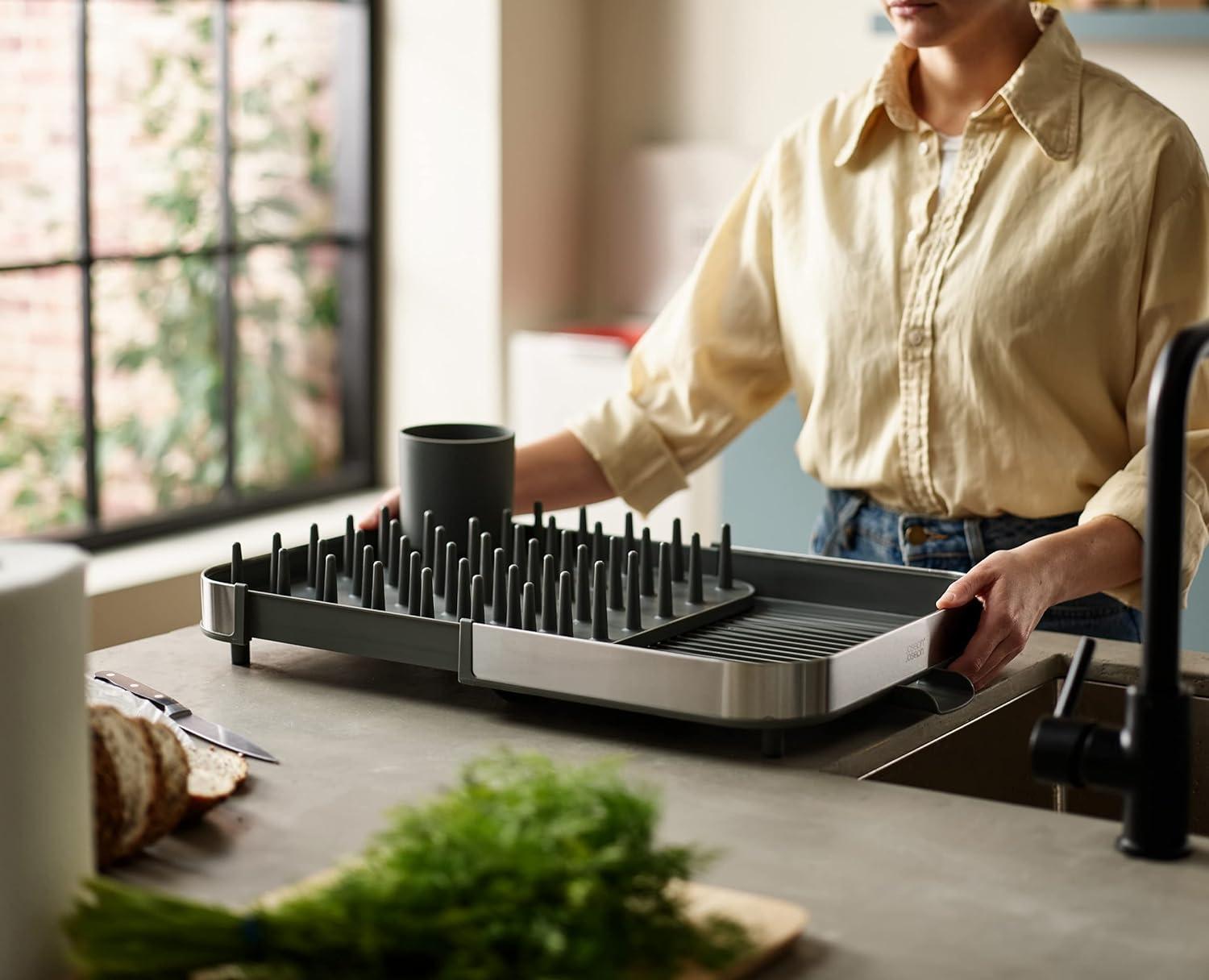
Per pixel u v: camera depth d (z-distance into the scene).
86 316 3.30
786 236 1.71
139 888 0.87
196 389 3.75
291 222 3.83
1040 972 0.78
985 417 1.57
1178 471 0.85
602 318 3.89
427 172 3.71
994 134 1.59
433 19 3.63
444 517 1.33
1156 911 0.85
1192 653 1.38
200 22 3.67
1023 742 1.34
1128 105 1.55
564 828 0.70
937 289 1.59
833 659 1.06
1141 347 1.53
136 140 3.60
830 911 0.85
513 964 0.68
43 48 3.44
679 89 3.71
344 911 0.68
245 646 1.29
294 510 3.69
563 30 3.72
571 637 1.15
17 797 0.72
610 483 1.73
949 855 0.92
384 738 1.12
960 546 1.61
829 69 3.49
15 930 0.72
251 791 1.02
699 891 0.84
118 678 1.22
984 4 1.52
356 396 3.86
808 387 1.72
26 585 0.71
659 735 1.14
